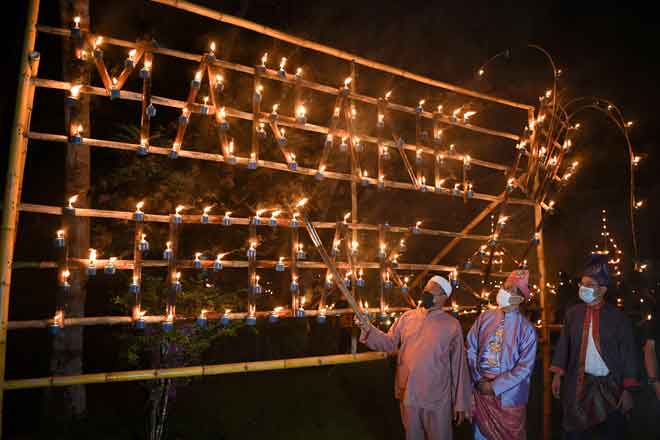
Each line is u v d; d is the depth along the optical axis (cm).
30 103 365
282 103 798
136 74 771
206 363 786
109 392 632
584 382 459
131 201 582
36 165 785
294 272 453
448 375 456
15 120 357
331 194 833
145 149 393
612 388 450
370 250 895
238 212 679
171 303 402
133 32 788
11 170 355
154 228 609
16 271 794
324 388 735
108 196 572
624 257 1212
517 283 461
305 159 756
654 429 570
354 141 486
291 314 449
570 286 938
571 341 477
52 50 747
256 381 744
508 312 463
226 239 678
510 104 614
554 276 1223
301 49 936
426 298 471
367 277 871
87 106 525
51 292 809
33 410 591
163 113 782
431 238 1343
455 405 447
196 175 618
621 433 453
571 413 462
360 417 641
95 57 381
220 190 662
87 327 729
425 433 459
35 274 805
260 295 809
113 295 621
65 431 503
